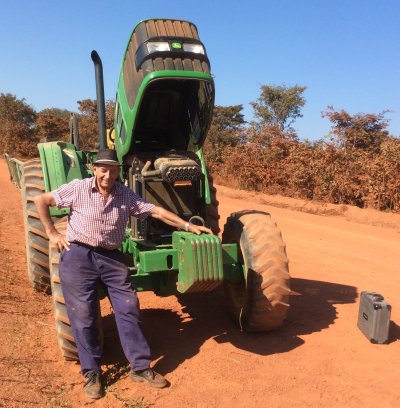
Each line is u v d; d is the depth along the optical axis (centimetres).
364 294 492
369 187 1563
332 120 2320
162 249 438
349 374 411
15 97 4472
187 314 539
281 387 385
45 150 545
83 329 377
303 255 848
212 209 579
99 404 355
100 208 378
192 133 514
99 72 486
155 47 435
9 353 418
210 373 402
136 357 383
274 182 1962
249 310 453
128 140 477
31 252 552
